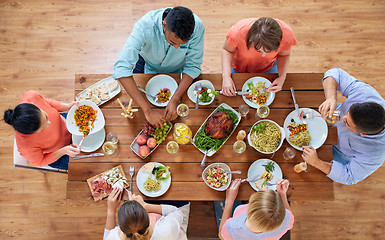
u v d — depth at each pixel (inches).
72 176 75.4
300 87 81.5
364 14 127.5
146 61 92.4
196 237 85.6
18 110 67.4
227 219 72.2
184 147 77.0
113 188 73.5
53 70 122.9
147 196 74.0
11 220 110.1
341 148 85.0
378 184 114.2
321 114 77.2
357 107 68.1
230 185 74.0
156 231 67.6
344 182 75.9
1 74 121.6
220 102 80.4
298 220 112.1
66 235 109.4
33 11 126.6
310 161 73.8
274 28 67.6
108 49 125.0
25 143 74.5
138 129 78.3
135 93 75.9
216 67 124.2
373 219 111.7
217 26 126.8
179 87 78.8
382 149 74.9
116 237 66.5
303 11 127.6
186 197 74.1
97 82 81.5
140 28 74.0
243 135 74.6
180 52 81.2
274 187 74.2
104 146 74.9
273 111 79.8
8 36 124.6
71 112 77.0
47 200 111.9
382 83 122.8
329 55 125.3
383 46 125.7
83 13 127.1
